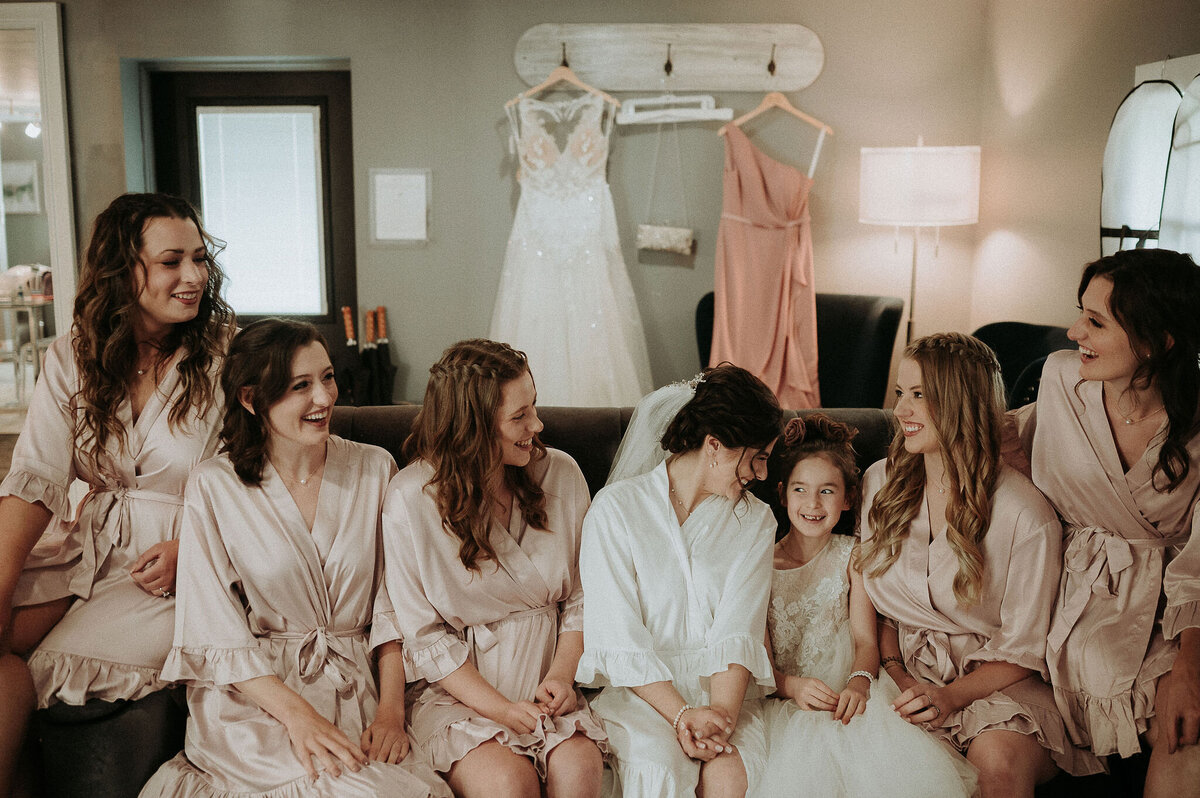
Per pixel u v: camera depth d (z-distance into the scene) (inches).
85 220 166.4
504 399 69.7
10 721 65.8
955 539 72.9
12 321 169.5
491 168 167.0
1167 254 69.1
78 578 74.6
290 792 63.1
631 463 81.8
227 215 176.1
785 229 158.6
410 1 162.6
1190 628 66.8
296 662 70.1
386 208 167.9
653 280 170.1
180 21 161.9
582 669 70.2
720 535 74.3
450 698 70.8
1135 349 68.3
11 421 170.9
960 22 163.0
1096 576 71.6
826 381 160.9
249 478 71.0
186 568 69.8
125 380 75.9
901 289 170.1
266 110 173.0
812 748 67.7
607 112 165.8
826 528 77.7
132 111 166.7
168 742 69.3
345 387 169.2
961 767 66.2
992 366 73.1
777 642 77.7
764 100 162.9
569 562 75.5
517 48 163.3
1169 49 110.9
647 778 65.0
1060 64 137.1
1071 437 73.7
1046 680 72.1
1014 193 152.3
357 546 72.8
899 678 74.8
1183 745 63.4
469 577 71.9
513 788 63.0
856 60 164.2
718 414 70.7
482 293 170.1
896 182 148.6
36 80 163.8
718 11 163.2
